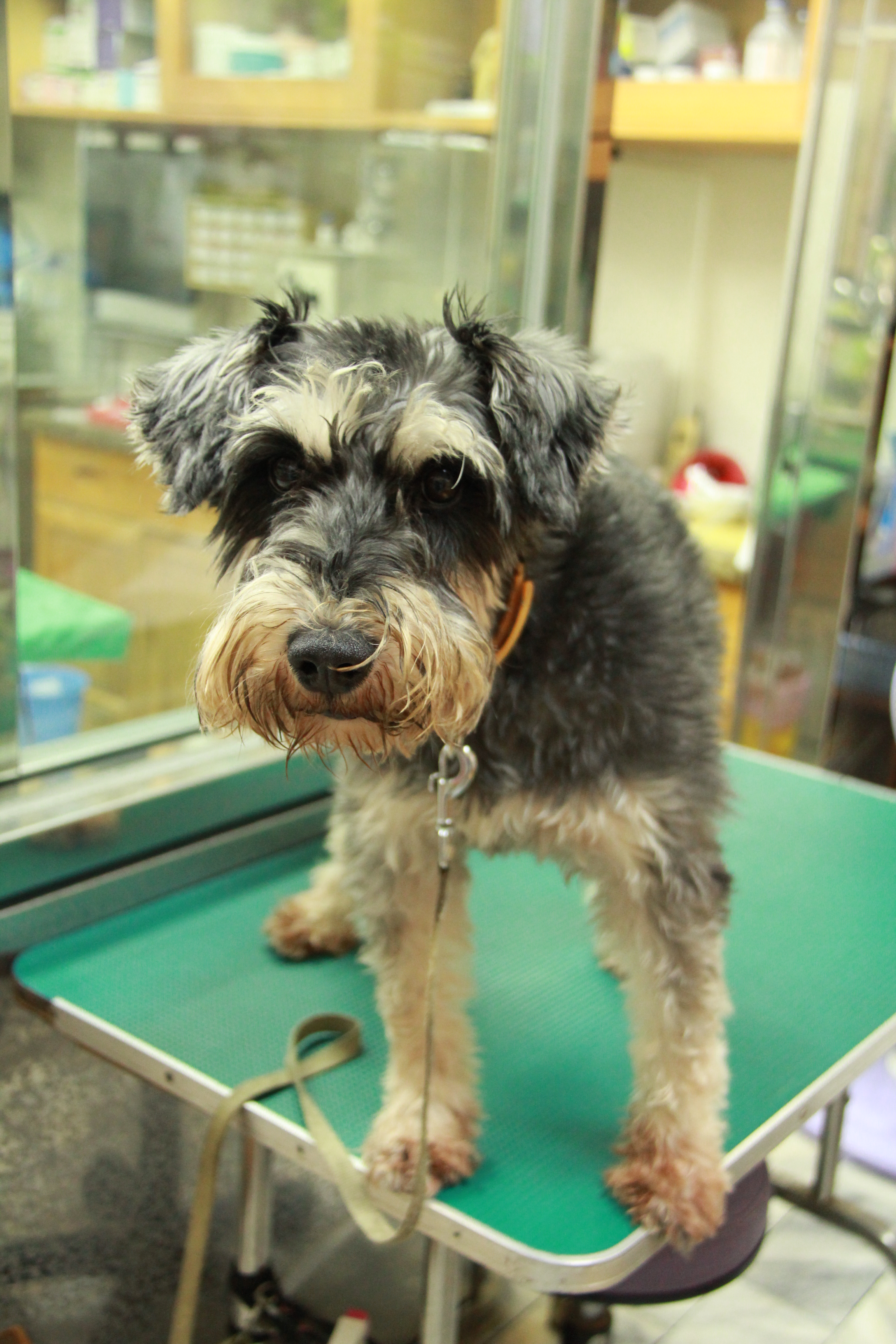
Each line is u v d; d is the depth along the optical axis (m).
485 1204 1.30
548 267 2.44
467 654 1.22
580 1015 1.68
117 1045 1.59
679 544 1.59
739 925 1.90
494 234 2.45
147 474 2.29
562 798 1.34
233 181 2.45
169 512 1.37
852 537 3.25
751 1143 1.38
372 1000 1.70
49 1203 1.89
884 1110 2.49
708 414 4.22
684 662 1.39
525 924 1.93
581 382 1.35
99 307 2.27
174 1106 2.01
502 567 1.31
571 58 2.32
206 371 1.39
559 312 2.47
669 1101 1.33
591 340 2.57
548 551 1.36
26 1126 1.87
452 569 1.28
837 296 3.03
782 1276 2.14
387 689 1.18
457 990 1.48
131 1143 1.97
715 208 4.01
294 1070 1.47
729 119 3.28
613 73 2.40
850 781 3.05
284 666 1.20
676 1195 1.27
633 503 1.49
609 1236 1.25
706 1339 2.00
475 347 1.31
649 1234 1.26
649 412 4.14
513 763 1.35
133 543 2.31
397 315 1.95
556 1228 1.27
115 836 1.95
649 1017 1.37
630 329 4.29
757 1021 1.64
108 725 2.20
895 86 2.85
